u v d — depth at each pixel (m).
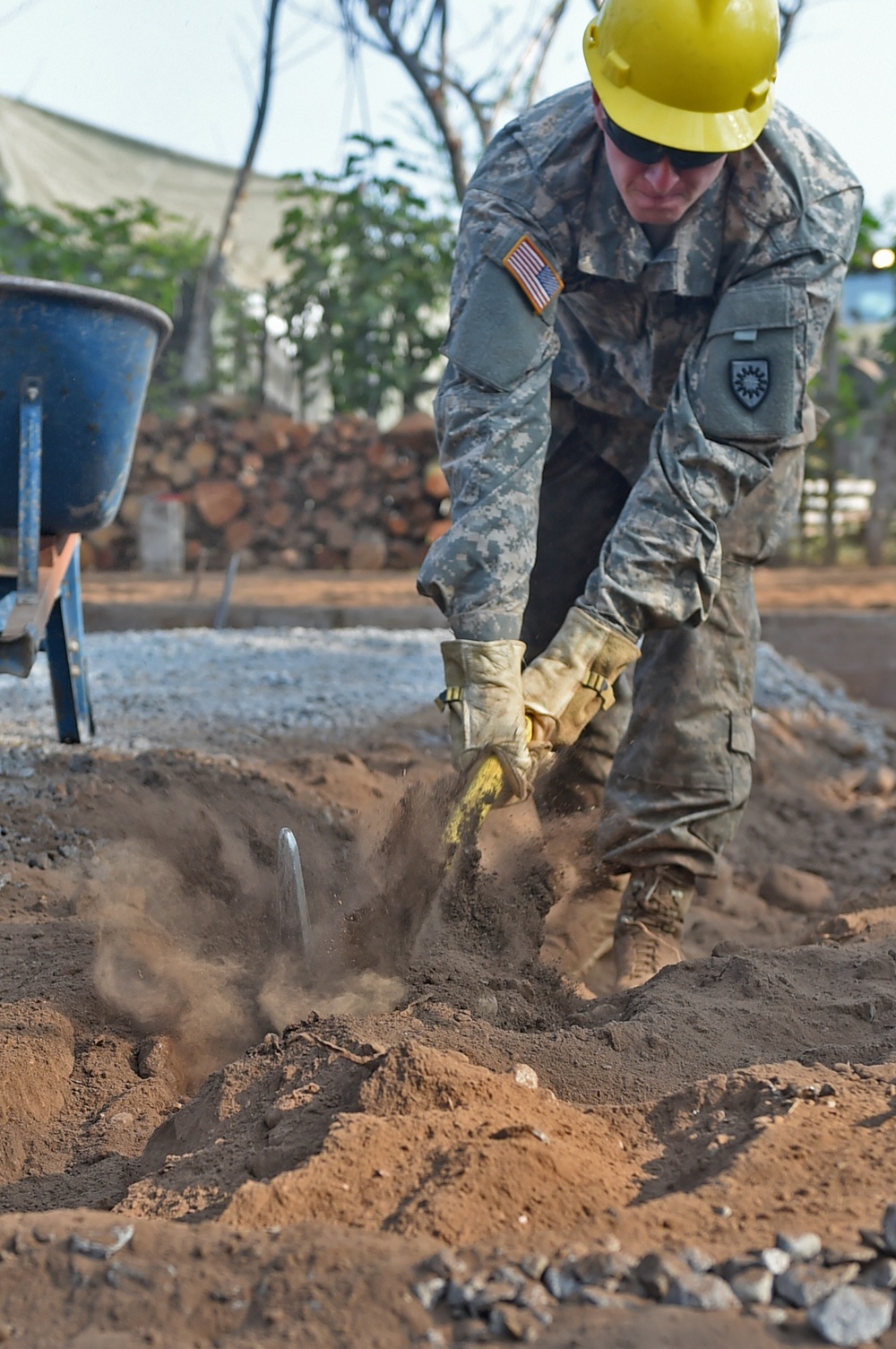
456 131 14.01
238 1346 1.89
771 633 12.95
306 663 10.34
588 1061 3.06
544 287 4.02
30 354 4.83
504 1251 2.08
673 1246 2.13
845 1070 2.90
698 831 4.67
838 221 4.14
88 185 23.64
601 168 4.09
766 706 10.71
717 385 3.97
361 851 4.40
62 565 5.60
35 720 7.32
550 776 5.24
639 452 4.90
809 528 20.70
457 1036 3.08
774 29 3.86
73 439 5.00
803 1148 2.47
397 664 10.43
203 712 8.18
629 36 3.79
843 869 7.57
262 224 25.31
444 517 19.75
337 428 19.70
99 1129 3.17
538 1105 2.72
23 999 3.70
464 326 4.05
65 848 5.02
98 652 10.68
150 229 23.98
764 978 3.61
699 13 3.71
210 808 5.34
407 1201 2.29
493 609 3.84
